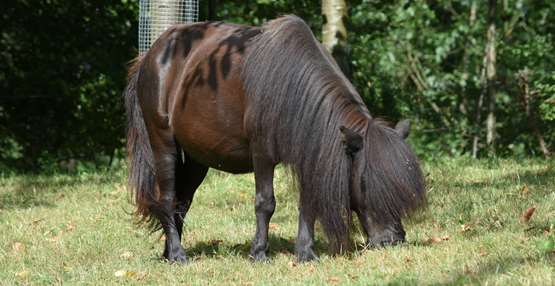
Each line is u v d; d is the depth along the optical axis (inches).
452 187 602.2
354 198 378.0
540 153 941.8
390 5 1040.8
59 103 1011.9
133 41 991.6
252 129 395.5
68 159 1036.5
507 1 1031.0
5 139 1021.2
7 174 897.5
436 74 1082.1
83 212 605.9
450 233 456.8
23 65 994.7
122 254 468.4
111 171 821.9
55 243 505.0
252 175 706.2
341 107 381.1
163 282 394.0
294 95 384.8
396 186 363.3
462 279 328.5
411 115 1035.3
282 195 617.6
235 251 458.3
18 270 442.3
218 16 962.7
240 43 410.0
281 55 388.8
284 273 386.0
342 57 738.2
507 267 341.7
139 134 456.8
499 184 595.5
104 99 1014.4
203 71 417.1
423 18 1063.0
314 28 978.7
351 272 368.2
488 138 971.9
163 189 445.1
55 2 983.0
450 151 980.6
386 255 376.2
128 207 615.8
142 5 605.0
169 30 451.5
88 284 400.5
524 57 995.3
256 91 391.5
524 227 441.1
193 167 457.7
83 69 991.6
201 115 415.8
